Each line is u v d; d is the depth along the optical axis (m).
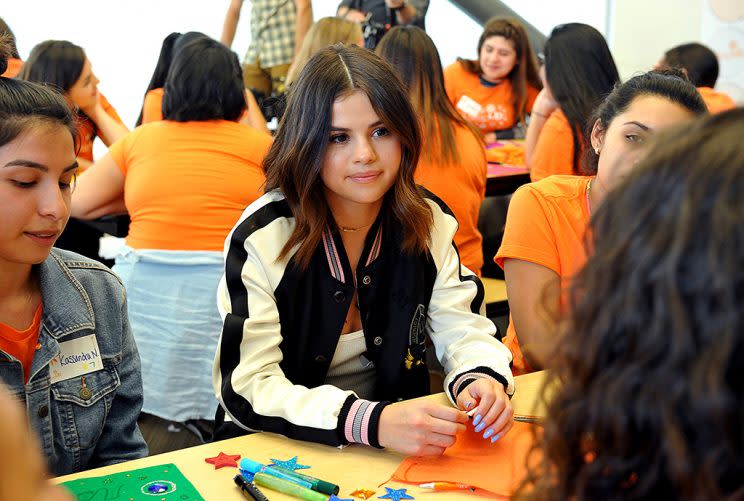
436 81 2.46
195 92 2.31
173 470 1.10
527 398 1.36
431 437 1.12
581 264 0.64
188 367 2.34
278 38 4.36
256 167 2.38
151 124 2.41
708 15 5.53
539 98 3.29
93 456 1.32
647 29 5.88
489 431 1.19
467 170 2.49
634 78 1.60
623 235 0.56
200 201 2.31
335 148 1.32
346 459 1.15
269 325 1.34
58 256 1.27
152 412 2.38
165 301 2.33
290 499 1.04
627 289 0.55
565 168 2.71
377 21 4.56
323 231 1.39
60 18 4.77
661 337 0.53
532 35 5.62
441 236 1.49
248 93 3.61
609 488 0.57
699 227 0.52
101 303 1.30
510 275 1.70
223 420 1.44
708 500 0.51
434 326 1.48
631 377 0.55
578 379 0.59
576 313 0.60
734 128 0.55
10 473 0.43
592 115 1.71
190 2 5.05
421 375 1.50
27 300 1.21
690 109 1.50
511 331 1.81
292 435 1.20
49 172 1.10
